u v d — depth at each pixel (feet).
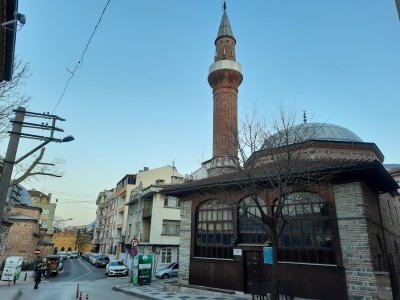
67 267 152.56
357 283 41.11
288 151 43.09
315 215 46.93
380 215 52.31
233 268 53.42
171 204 120.57
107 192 240.12
